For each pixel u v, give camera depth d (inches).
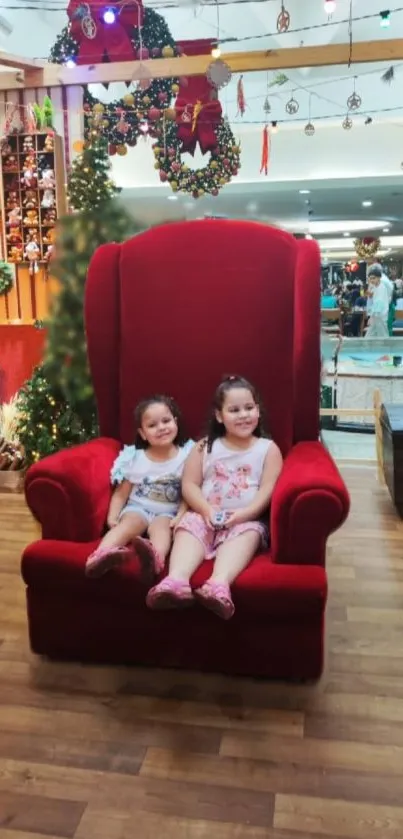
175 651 87.5
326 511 82.6
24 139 178.7
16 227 182.5
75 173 158.1
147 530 94.3
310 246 108.7
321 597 81.0
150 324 111.3
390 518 147.6
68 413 158.7
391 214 439.2
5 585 115.3
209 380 109.5
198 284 110.3
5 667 91.3
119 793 68.4
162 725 78.9
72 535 91.0
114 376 114.0
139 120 190.2
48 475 89.7
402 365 329.1
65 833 63.5
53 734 77.5
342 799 67.3
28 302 190.1
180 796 67.9
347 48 159.6
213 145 207.0
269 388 108.2
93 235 151.0
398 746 75.0
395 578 117.5
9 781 70.3
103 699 83.9
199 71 163.2
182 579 81.7
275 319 108.4
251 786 69.1
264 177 337.7
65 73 171.3
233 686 86.2
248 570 84.2
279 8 237.9
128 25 172.6
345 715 80.4
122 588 85.8
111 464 102.1
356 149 328.5
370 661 91.8
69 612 89.5
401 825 64.1
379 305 424.5
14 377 192.2
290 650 84.4
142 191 343.0
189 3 189.6
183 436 103.9
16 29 237.6
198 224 113.2
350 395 287.9
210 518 90.0
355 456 212.7
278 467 96.0
